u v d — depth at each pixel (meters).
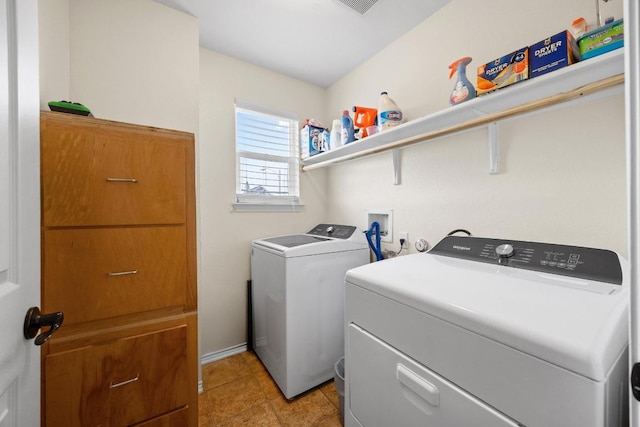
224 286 2.07
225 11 1.63
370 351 0.90
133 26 1.51
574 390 0.48
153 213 1.07
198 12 1.65
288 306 1.58
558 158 1.12
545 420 0.51
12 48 0.56
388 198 1.93
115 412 0.98
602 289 0.70
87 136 0.95
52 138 0.89
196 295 1.17
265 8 1.60
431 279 0.85
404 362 0.78
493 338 0.59
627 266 0.78
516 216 1.25
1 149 0.52
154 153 1.08
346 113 1.96
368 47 1.97
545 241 1.16
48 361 0.88
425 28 1.67
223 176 2.06
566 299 0.65
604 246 1.01
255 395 1.65
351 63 2.18
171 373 1.09
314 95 2.54
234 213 2.11
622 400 0.53
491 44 1.35
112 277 0.99
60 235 0.91
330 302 1.75
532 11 1.20
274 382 1.76
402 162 1.83
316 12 1.62
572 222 1.09
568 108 1.10
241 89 2.13
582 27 0.97
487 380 0.60
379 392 0.87
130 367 1.01
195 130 1.69
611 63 0.85
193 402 1.14
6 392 0.55
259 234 2.23
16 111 0.58
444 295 0.71
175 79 1.62
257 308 2.01
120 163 1.01
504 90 1.05
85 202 0.95
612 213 0.99
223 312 2.07
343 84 2.38
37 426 0.66
